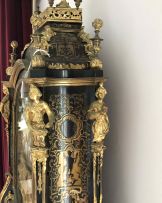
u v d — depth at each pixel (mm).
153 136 1179
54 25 1274
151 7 1180
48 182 1209
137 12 1254
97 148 1216
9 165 1802
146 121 1215
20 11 2289
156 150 1165
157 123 1158
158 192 1159
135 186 1282
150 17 1187
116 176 1408
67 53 1224
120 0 1354
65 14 1277
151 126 1189
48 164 1208
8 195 1782
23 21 2281
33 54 1271
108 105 1471
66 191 1233
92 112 1195
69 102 1219
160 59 1142
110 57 1444
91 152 1239
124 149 1352
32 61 1170
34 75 1153
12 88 1657
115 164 1415
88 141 1243
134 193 1288
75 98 1223
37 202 1188
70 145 1230
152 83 1182
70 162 1233
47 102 1191
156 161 1166
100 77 1206
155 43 1165
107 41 1465
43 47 1213
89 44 1245
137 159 1268
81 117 1234
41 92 1174
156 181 1168
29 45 1431
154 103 1172
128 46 1312
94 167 1229
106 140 1485
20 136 1549
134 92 1281
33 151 1175
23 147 1494
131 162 1306
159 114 1147
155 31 1164
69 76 1188
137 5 1252
